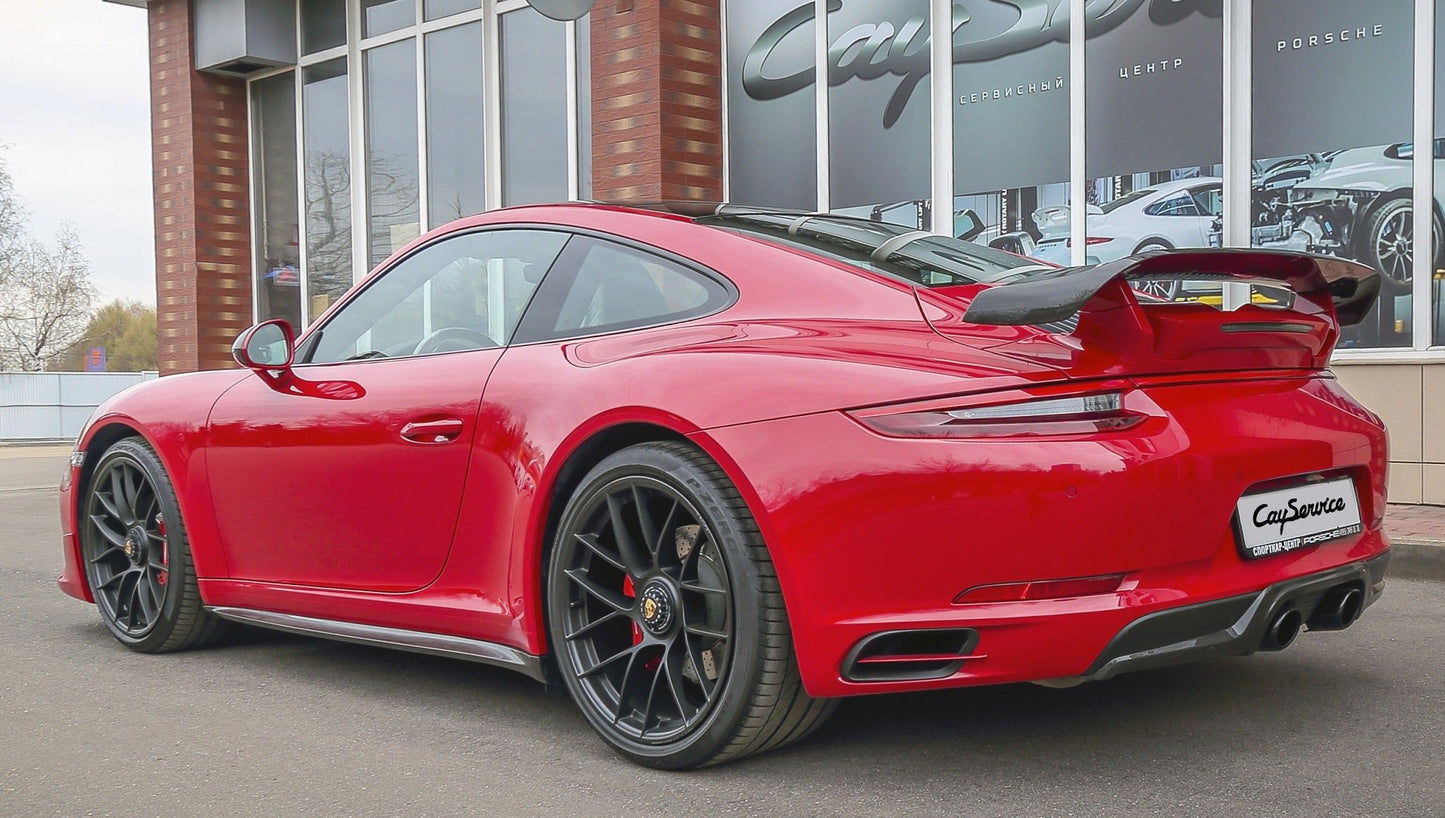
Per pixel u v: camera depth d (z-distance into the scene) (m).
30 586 5.00
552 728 2.73
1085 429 2.07
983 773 2.31
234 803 2.27
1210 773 2.29
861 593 2.11
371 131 10.38
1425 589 4.26
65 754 2.60
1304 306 2.62
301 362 3.34
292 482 3.13
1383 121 5.70
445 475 2.77
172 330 11.42
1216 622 2.18
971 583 2.06
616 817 2.14
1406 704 2.75
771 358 2.30
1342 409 2.50
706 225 2.75
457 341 3.01
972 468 2.04
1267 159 6.00
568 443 2.51
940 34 7.02
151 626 3.55
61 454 18.89
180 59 11.14
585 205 2.97
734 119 7.88
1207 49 6.13
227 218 11.31
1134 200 6.40
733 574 2.23
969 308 2.21
